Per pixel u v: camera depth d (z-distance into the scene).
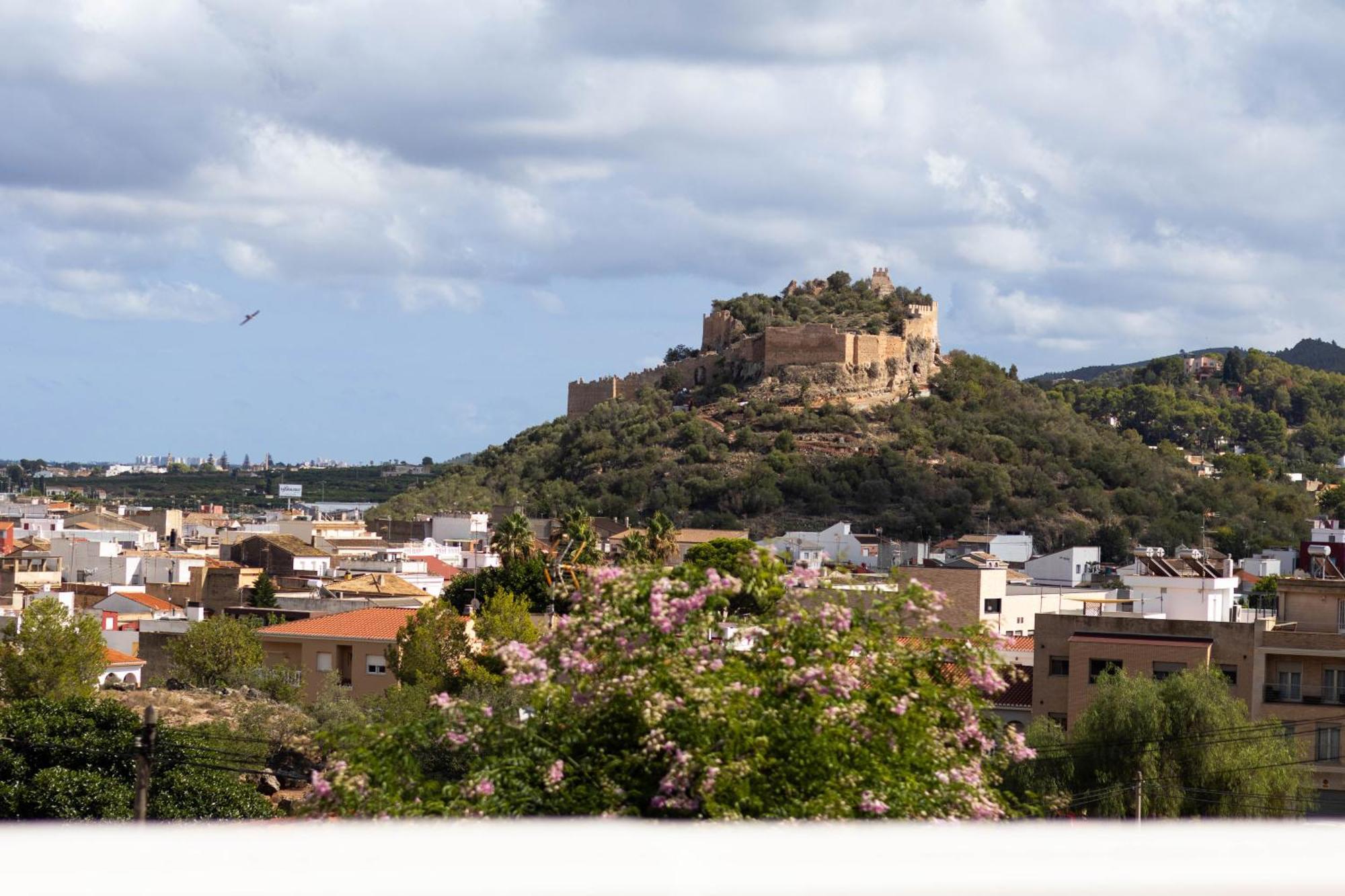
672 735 51.34
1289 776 124.12
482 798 51.31
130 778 115.69
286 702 178.50
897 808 50.88
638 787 51.78
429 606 191.75
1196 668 138.12
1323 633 144.00
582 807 51.16
